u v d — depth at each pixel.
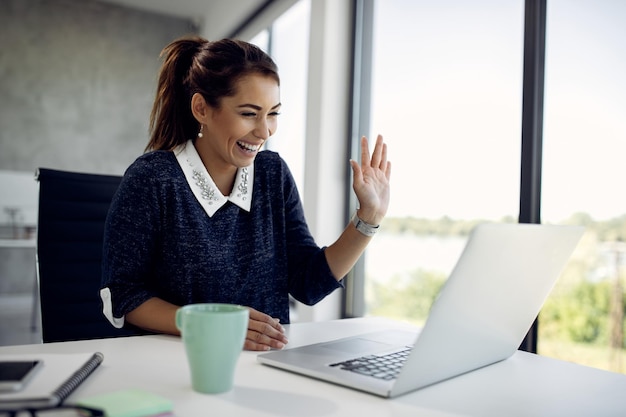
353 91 2.46
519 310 0.71
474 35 1.93
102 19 4.75
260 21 3.68
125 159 4.83
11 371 0.54
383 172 1.03
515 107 1.75
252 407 0.52
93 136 4.71
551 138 1.51
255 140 1.00
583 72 1.53
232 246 1.08
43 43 4.55
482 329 0.64
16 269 4.40
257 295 1.11
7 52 4.43
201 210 1.04
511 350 0.78
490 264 0.56
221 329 0.54
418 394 0.60
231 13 4.11
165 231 1.00
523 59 1.52
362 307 2.45
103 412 0.46
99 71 4.73
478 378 0.69
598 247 1.57
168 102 1.10
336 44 2.47
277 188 1.17
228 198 1.07
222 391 0.56
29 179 4.32
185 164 1.04
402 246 2.23
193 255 1.02
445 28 2.06
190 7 4.77
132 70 4.85
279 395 0.56
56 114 4.59
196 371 0.56
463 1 1.99
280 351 0.73
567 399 0.61
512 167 1.74
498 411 0.56
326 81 2.44
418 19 2.20
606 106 1.52
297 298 1.14
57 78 4.59
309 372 0.63
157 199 0.99
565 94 1.52
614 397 0.63
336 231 2.45
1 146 4.41
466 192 1.91
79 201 1.29
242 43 1.01
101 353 0.69
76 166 4.66
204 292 1.02
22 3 4.48
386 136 2.34
